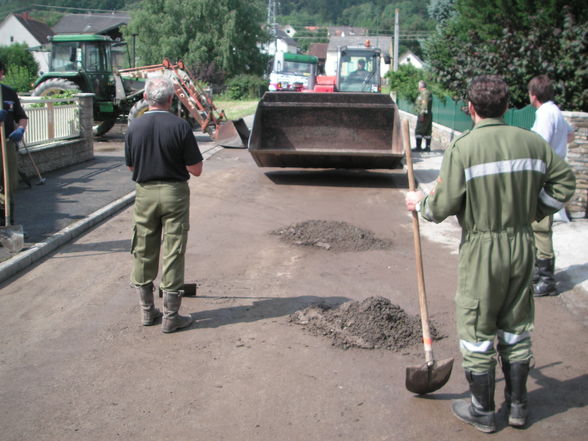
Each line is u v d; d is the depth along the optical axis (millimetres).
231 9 51344
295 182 11508
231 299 5301
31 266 6188
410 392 3699
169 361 4105
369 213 8984
